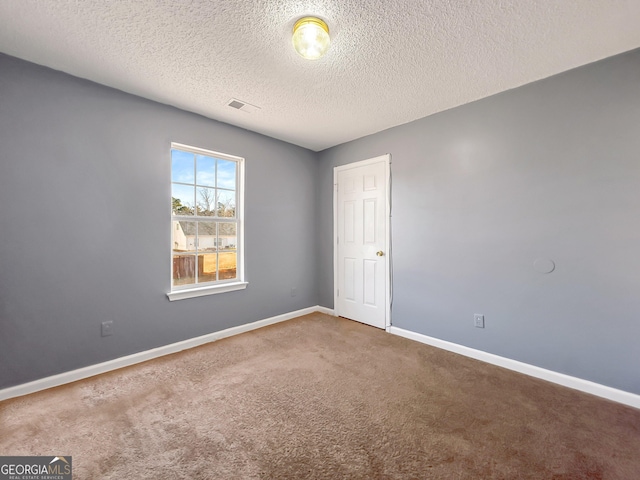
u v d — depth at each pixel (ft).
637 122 5.83
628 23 5.10
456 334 8.50
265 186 10.91
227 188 10.11
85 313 6.97
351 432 5.02
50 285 6.50
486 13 4.88
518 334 7.36
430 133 9.04
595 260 6.30
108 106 7.28
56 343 6.57
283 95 7.75
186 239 9.07
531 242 7.16
